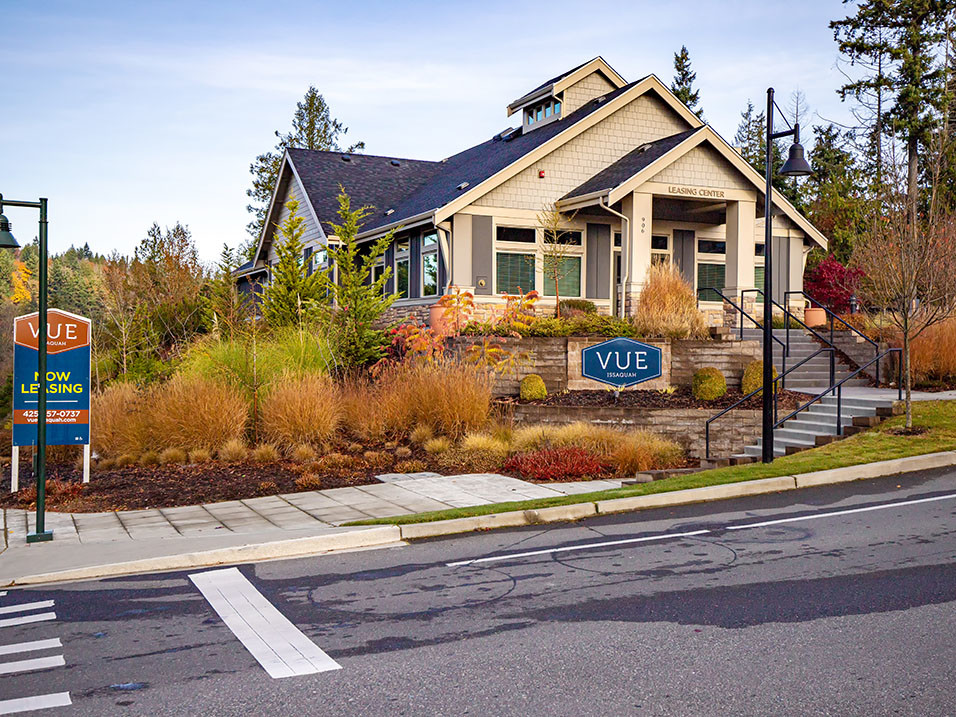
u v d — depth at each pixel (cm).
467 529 997
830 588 707
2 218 985
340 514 1088
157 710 500
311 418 1526
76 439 1324
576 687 518
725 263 2489
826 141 4788
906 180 2019
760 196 2353
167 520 1094
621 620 643
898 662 543
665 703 491
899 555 804
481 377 1681
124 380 1841
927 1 3728
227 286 2548
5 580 814
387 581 778
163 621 677
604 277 2377
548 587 739
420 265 2409
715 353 1805
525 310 2073
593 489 1220
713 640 593
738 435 1570
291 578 802
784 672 532
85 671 567
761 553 833
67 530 1050
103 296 2669
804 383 1816
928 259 1530
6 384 2130
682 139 2175
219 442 1490
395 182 3088
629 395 1758
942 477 1173
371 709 495
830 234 3456
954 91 3569
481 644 599
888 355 1850
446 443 1505
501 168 2283
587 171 2353
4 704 514
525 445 1489
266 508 1148
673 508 1079
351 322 2022
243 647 608
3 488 1341
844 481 1193
